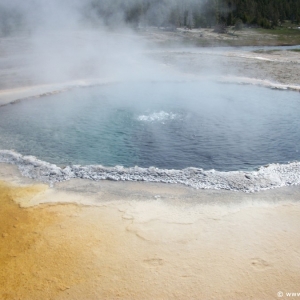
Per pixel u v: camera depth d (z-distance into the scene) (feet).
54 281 13.08
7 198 18.57
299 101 35.68
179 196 18.40
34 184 20.03
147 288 12.69
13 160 22.95
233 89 41.16
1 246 14.92
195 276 13.16
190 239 15.12
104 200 18.22
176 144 25.59
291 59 62.80
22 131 28.60
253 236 15.23
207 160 23.07
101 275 13.30
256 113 32.07
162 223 16.22
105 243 14.97
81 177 20.59
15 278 13.25
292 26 121.90
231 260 13.89
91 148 25.22
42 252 14.53
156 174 20.53
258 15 119.44
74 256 14.26
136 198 18.34
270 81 43.96
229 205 17.53
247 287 12.66
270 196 18.26
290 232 15.43
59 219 16.67
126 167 22.20
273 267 13.52
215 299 12.22
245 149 24.57
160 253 14.33
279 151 24.18
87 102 36.70
